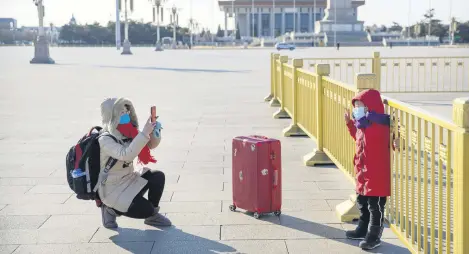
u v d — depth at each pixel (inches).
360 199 227.9
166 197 298.2
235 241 232.8
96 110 673.0
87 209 277.9
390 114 223.8
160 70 1567.4
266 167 259.8
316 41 5315.0
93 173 237.1
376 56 730.2
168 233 243.3
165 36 6761.8
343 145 303.6
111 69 1628.9
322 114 367.6
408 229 217.2
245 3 7657.5
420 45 5285.4
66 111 665.0
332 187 315.3
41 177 343.0
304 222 255.4
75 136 491.2
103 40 6702.8
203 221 258.7
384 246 224.8
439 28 6599.4
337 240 232.5
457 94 794.8
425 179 190.1
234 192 272.1
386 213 245.0
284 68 590.2
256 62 2069.4
